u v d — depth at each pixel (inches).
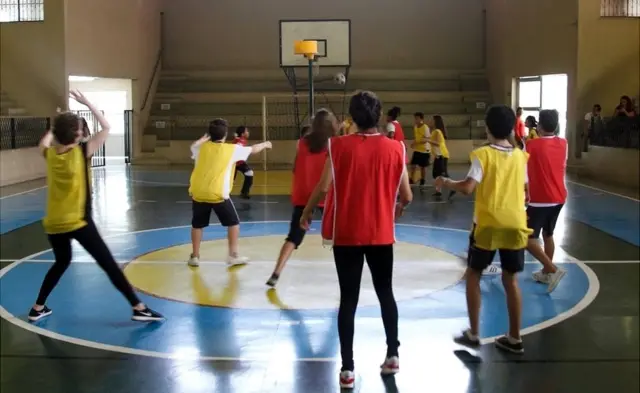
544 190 246.7
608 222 411.2
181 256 316.8
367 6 984.3
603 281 270.2
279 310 232.2
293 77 886.4
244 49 984.9
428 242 350.0
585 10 720.3
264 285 264.1
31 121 681.6
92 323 219.1
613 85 730.8
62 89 725.9
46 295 223.0
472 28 981.8
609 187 591.5
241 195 527.2
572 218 426.3
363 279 269.6
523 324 216.7
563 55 753.6
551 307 235.0
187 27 984.9
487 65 965.2
